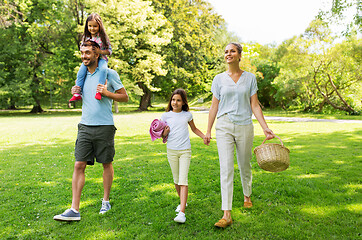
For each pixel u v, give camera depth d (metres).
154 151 6.93
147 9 23.94
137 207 3.37
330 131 10.12
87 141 3.13
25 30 25.11
